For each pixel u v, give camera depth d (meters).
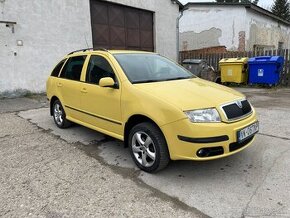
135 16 13.74
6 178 3.73
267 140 4.95
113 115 4.24
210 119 3.33
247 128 3.59
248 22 17.44
